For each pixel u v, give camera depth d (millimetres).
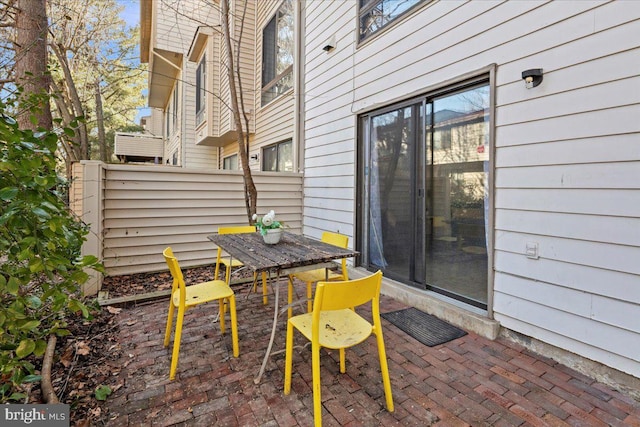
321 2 5066
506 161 2562
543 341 2365
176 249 4695
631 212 1934
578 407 1847
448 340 2625
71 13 6773
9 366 1418
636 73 1900
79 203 3830
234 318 2430
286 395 1967
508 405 1866
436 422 1738
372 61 4020
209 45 8109
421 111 3363
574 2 2152
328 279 2928
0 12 3781
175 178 4652
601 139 2045
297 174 5711
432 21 3199
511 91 2521
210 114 8102
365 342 2617
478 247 2857
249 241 3000
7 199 1280
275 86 6938
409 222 3521
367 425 1720
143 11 9078
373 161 4078
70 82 6645
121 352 2467
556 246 2275
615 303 2008
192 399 1932
